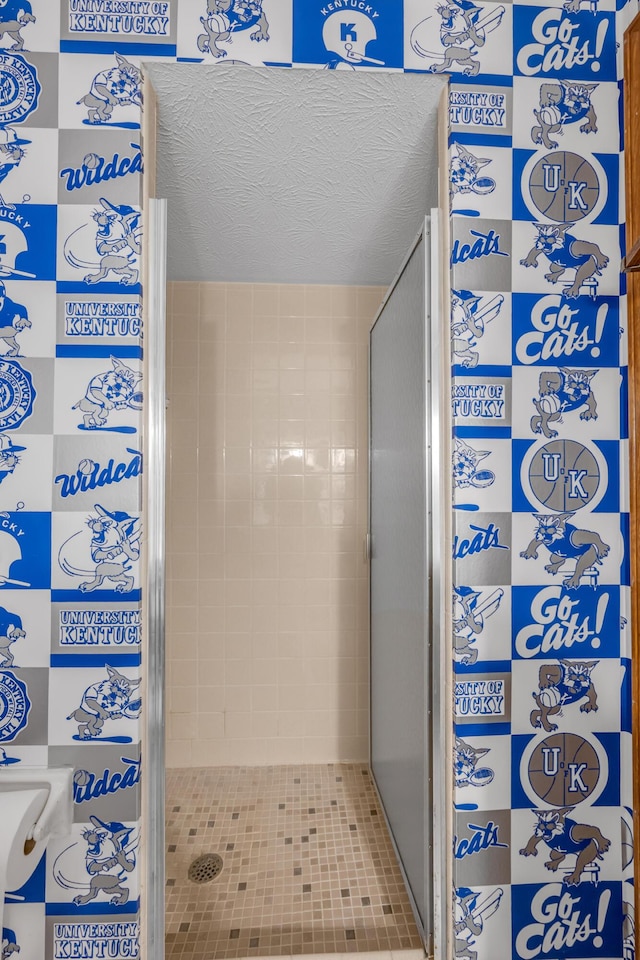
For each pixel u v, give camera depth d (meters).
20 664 0.97
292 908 1.32
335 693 2.13
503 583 1.04
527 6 1.04
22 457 0.97
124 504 0.98
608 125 1.06
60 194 0.98
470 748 1.02
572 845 1.03
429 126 1.13
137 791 0.97
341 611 2.14
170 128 1.13
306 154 1.23
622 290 1.06
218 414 2.14
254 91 1.03
